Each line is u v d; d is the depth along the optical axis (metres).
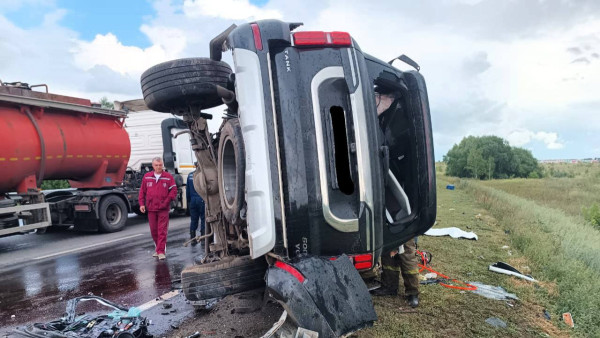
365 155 2.73
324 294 2.38
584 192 22.38
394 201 3.55
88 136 9.14
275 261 2.71
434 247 6.43
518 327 3.50
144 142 11.52
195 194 7.41
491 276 4.93
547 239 6.89
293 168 2.60
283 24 2.72
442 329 3.44
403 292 4.33
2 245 8.52
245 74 2.60
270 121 2.59
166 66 3.67
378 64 3.26
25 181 8.01
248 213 2.59
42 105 8.09
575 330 3.45
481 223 9.16
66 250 7.57
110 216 9.76
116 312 3.38
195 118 3.94
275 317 3.77
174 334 3.52
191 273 3.05
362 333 3.34
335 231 2.69
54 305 4.47
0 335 3.65
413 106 3.46
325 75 2.72
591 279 4.62
